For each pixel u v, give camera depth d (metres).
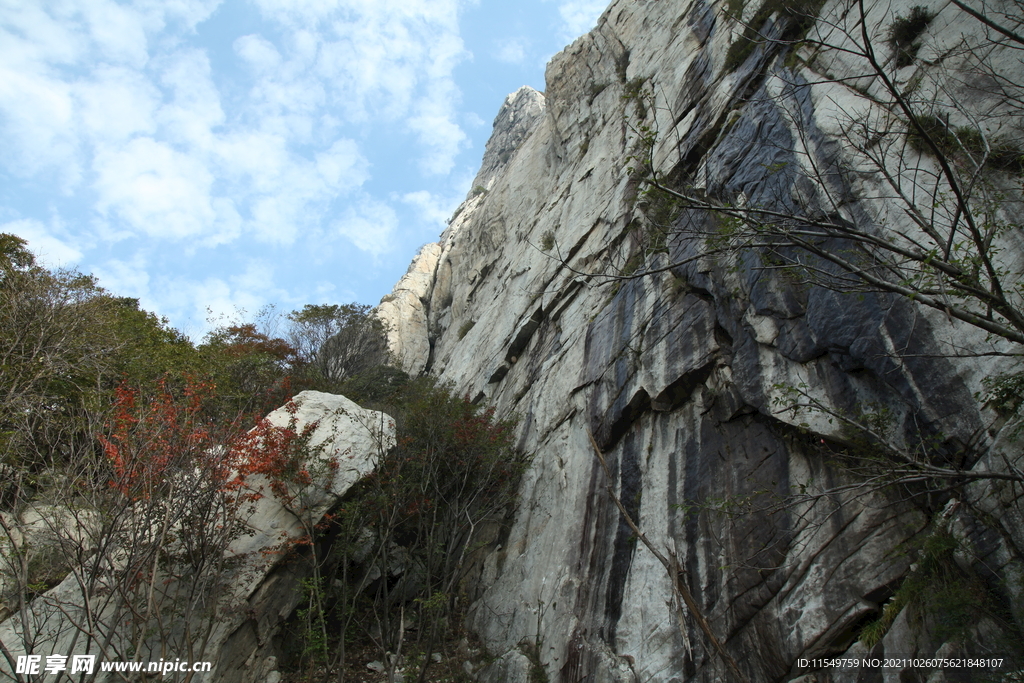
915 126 6.99
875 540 8.92
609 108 26.98
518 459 19.14
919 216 7.46
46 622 11.27
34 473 12.09
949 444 8.36
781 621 9.37
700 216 14.85
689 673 10.09
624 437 14.88
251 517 14.81
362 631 17.12
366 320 36.69
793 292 11.58
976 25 10.55
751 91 16.69
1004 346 8.09
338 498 15.94
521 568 16.50
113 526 10.88
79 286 17.84
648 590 11.66
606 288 19.38
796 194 12.09
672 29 23.81
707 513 11.41
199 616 12.84
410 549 16.86
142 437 12.12
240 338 31.77
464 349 33.28
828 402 10.27
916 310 9.27
